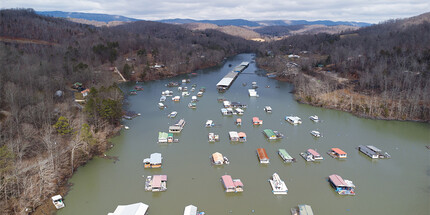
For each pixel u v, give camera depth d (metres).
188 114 134.00
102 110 106.50
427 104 128.88
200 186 75.06
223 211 65.00
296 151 96.12
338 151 92.25
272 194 71.69
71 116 106.19
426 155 93.12
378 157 90.69
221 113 136.25
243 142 103.06
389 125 119.88
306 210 62.50
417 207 66.81
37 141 86.00
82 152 86.62
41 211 62.97
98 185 74.94
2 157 66.12
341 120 126.56
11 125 85.69
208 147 98.62
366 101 139.25
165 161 88.38
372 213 64.75
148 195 71.06
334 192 72.81
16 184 65.44
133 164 86.38
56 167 74.50
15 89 105.06
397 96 138.50
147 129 114.19
